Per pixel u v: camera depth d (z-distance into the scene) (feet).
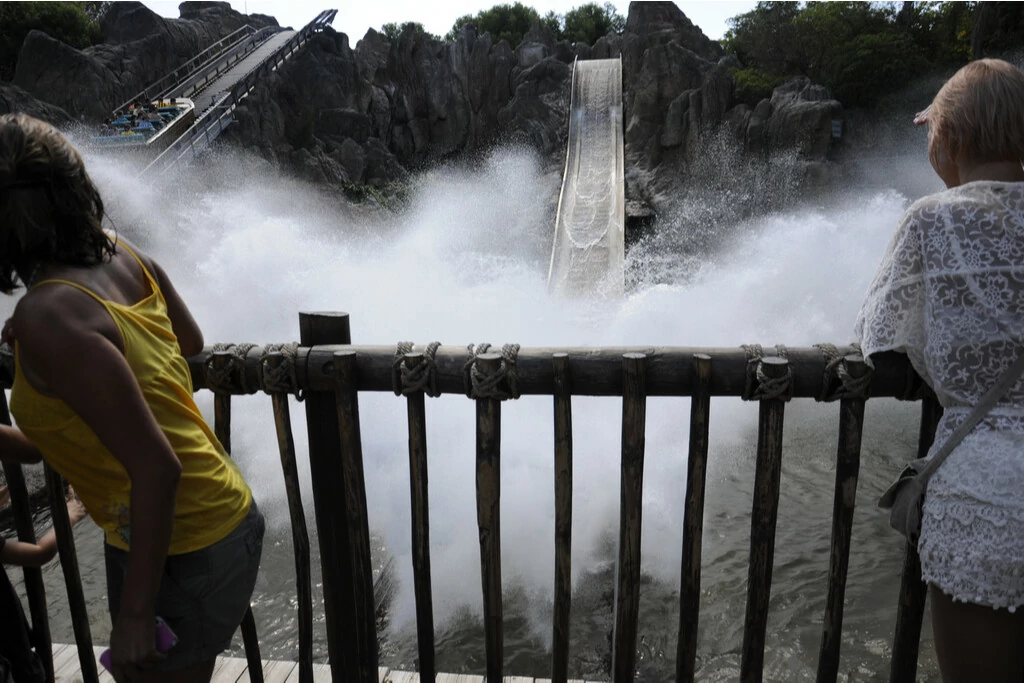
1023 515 4.52
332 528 7.33
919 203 5.08
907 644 6.73
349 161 124.47
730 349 6.40
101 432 4.25
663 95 125.08
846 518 6.50
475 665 14.90
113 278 4.76
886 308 5.17
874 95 120.47
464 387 6.58
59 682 8.45
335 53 137.28
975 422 4.80
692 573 6.70
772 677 13.84
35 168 4.23
